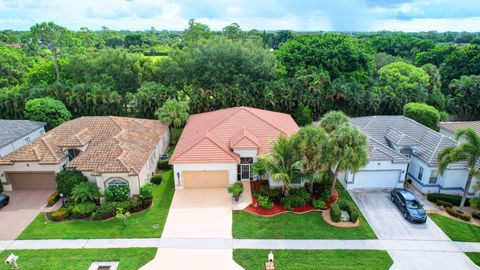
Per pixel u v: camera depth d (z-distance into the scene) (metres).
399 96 43.44
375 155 27.33
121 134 30.12
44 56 80.88
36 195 27.12
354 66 50.47
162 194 27.31
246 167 28.72
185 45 56.47
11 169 27.09
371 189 28.33
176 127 41.88
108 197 24.78
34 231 22.22
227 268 18.94
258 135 30.30
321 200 25.25
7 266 18.89
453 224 23.38
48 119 37.62
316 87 42.69
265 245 20.91
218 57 45.66
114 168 24.98
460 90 47.66
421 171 28.28
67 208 24.27
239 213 24.41
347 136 23.20
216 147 27.81
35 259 19.50
